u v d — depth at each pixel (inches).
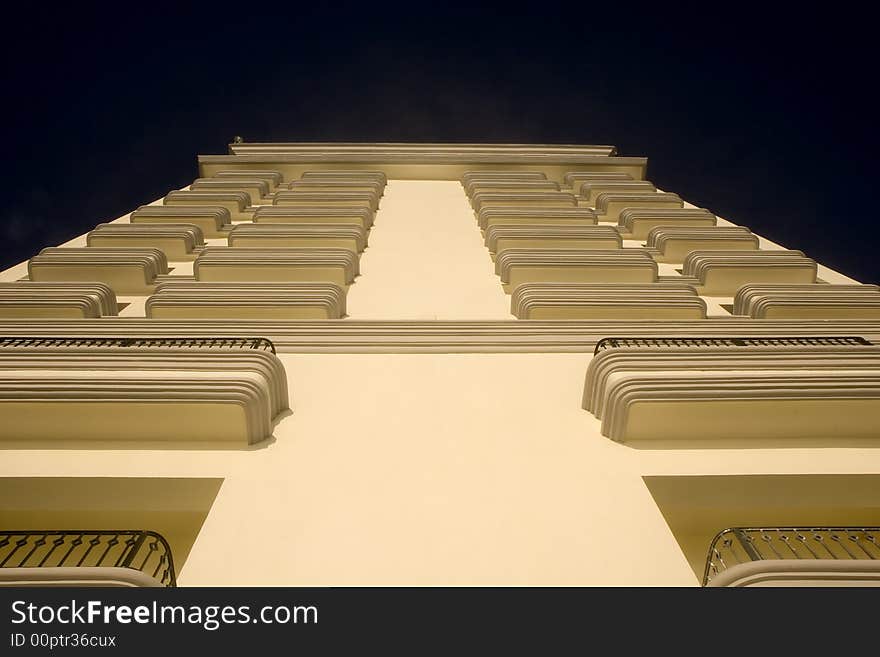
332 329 367.2
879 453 248.4
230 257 503.5
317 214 671.8
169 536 246.8
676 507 235.8
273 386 268.8
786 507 239.0
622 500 220.4
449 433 260.8
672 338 322.3
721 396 247.6
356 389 297.9
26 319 369.4
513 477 232.1
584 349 342.6
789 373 257.9
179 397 243.6
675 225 697.0
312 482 227.6
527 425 267.6
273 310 401.1
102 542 243.9
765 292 445.7
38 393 241.4
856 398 248.4
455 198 910.4
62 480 229.9
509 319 426.9
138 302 473.4
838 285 458.3
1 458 238.2
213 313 400.5
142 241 587.2
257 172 966.4
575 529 206.2
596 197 860.0
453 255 602.5
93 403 244.1
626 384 253.4
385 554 194.2
